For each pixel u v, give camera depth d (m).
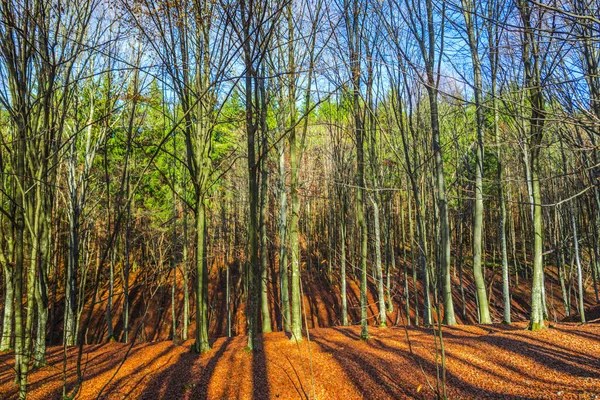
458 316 18.67
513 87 7.75
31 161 7.12
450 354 8.20
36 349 8.59
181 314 20.45
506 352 8.00
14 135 7.44
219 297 22.45
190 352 9.45
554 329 9.68
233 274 25.25
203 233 9.48
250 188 7.96
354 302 20.81
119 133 13.78
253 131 7.65
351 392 6.59
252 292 9.01
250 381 7.15
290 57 9.08
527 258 27.30
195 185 9.19
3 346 11.56
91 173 15.41
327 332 12.16
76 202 13.27
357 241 23.19
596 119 4.30
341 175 15.97
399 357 8.24
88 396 6.65
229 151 17.91
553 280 23.42
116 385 7.17
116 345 11.86
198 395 6.61
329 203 23.67
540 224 9.50
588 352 7.58
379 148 15.17
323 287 23.11
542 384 6.27
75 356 10.00
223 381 7.17
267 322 14.60
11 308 11.74
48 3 5.71
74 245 13.16
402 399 6.16
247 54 5.51
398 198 23.61
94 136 13.97
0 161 7.09
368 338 10.28
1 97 5.78
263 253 14.88
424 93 10.67
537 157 9.20
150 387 7.01
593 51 5.78
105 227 16.56
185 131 8.84
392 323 17.19
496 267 26.06
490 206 24.73
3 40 5.38
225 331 19.44
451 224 23.75
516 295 21.80
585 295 21.23
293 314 10.00
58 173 13.65
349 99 10.21
